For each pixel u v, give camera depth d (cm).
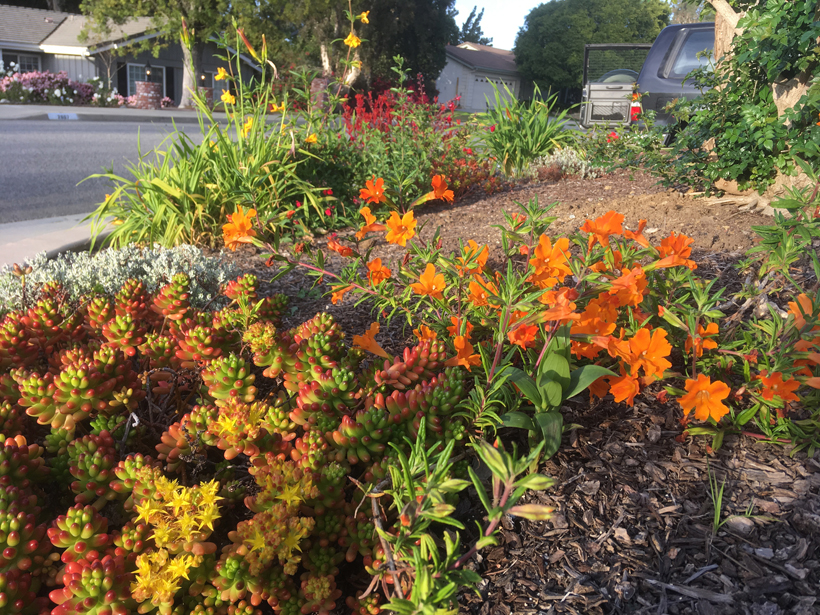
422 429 152
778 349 222
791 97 425
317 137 650
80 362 186
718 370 238
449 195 252
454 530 193
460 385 193
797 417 227
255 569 148
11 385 206
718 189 507
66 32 3148
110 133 1488
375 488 172
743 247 384
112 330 224
